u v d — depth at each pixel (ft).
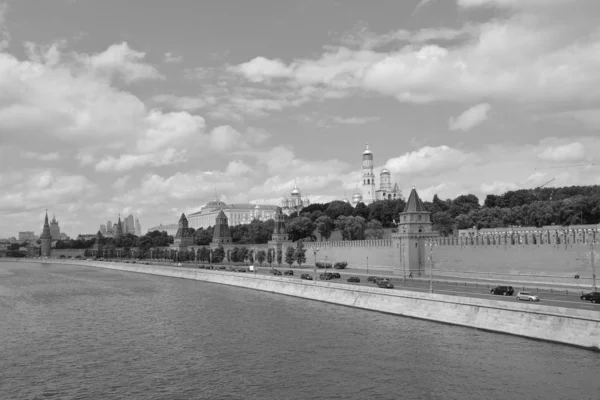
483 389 195.72
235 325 332.80
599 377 201.16
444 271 513.04
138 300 480.23
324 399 193.88
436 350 247.09
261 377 221.66
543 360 222.48
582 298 300.61
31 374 234.99
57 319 376.07
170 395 204.33
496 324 279.28
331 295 424.05
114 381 223.10
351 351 254.47
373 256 617.21
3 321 368.48
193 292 540.93
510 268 442.91
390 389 200.64
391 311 352.90
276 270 607.78
